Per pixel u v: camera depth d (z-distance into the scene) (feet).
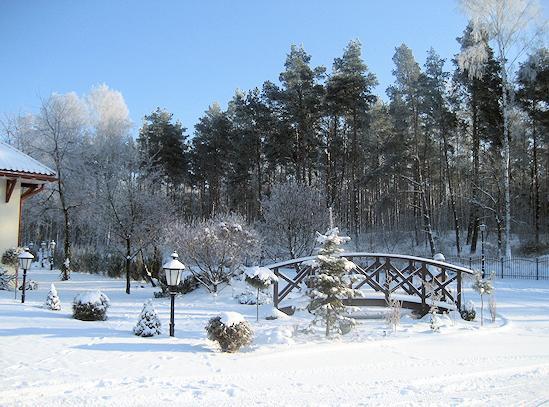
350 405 19.63
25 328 32.89
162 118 143.64
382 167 121.49
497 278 84.33
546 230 127.24
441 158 134.51
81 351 27.14
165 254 80.74
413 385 23.06
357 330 39.32
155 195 82.38
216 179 149.79
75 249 115.14
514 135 109.91
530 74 96.12
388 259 49.67
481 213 123.95
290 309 48.03
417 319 46.93
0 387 20.07
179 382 22.15
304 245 79.25
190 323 39.75
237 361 26.94
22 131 110.73
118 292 67.26
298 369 25.73
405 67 120.67
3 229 58.70
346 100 109.29
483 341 35.53
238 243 61.93
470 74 92.02
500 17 89.40
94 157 106.32
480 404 20.22
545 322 44.21
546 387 23.09
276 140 116.47
